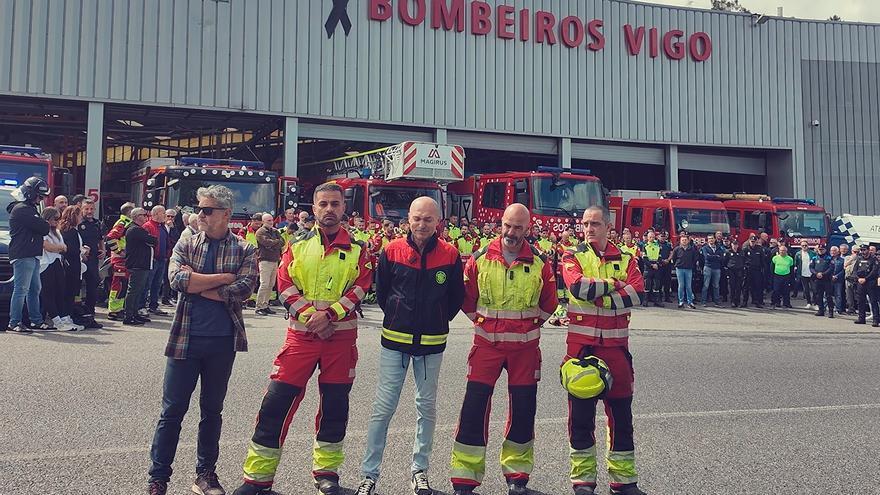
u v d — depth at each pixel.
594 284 4.38
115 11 20.03
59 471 4.38
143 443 4.97
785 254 17.91
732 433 5.69
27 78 19.27
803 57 28.39
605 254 4.61
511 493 4.31
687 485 4.51
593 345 4.47
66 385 6.51
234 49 21.25
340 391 4.34
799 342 11.12
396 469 4.71
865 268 14.30
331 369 4.33
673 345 10.35
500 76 24.58
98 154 19.84
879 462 5.01
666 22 26.97
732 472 4.76
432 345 4.36
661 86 26.80
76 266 9.93
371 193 17.09
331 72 22.36
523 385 4.44
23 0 19.25
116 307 11.16
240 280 4.20
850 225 20.17
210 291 4.13
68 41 19.62
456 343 9.78
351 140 23.30
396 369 4.36
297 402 4.29
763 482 4.57
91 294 10.09
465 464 4.32
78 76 19.69
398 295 4.39
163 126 25.66
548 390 7.08
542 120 25.12
